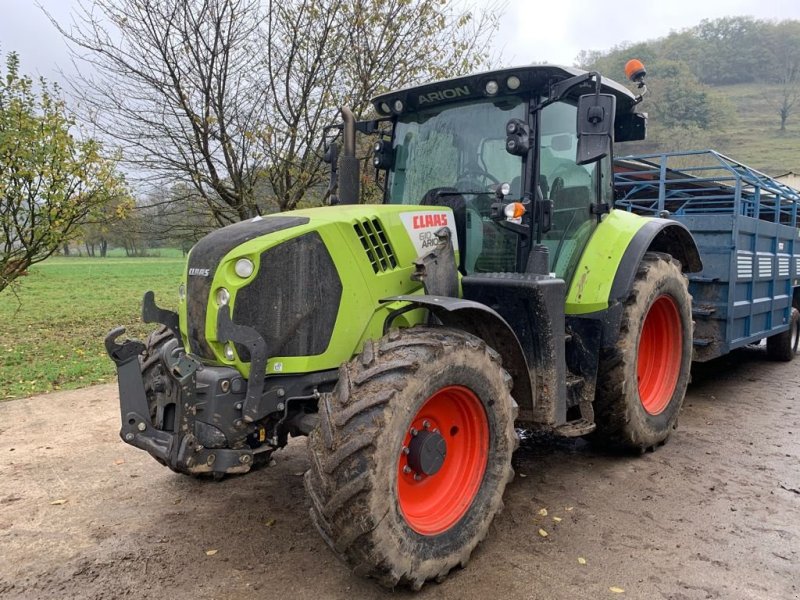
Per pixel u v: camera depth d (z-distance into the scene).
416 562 2.69
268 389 2.96
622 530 3.34
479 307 2.93
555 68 3.46
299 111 8.09
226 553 3.13
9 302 16.83
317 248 3.01
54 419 5.38
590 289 4.00
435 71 8.88
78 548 3.19
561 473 4.13
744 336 6.24
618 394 4.04
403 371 2.65
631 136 4.82
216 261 2.93
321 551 3.15
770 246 6.75
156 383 3.10
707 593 2.77
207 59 7.62
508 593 2.77
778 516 3.50
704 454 4.46
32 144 8.46
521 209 3.43
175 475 4.12
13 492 3.87
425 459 2.85
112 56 7.60
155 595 2.78
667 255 4.61
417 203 4.06
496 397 3.05
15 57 8.45
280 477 4.07
